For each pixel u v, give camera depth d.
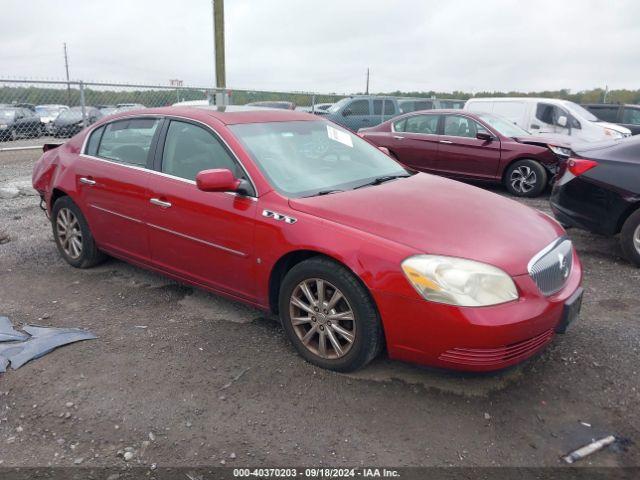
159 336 3.65
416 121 10.24
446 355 2.81
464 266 2.76
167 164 4.02
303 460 2.52
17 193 8.36
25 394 3.00
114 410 2.86
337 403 2.93
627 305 4.27
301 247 3.15
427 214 3.19
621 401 2.99
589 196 5.39
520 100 12.62
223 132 3.76
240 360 3.35
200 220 3.69
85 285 4.55
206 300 4.24
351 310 3.04
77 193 4.64
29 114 13.73
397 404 2.93
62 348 3.48
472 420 2.81
